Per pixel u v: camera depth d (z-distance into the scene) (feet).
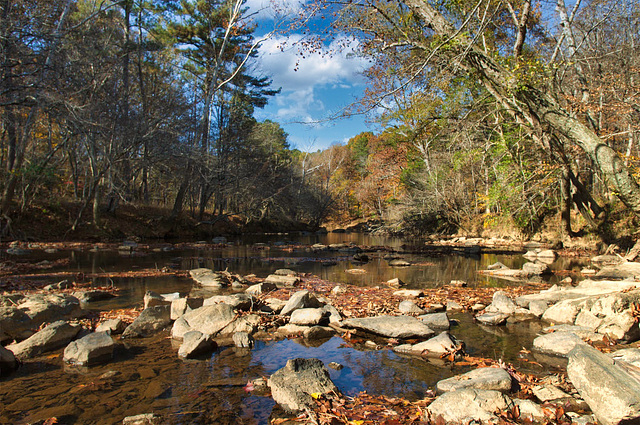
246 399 11.92
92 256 48.78
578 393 12.10
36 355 15.65
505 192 65.21
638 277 26.18
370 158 165.78
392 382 13.28
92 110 60.44
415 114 48.98
